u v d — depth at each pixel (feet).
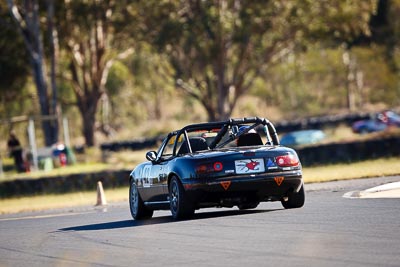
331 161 379.14
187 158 154.61
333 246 104.47
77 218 198.59
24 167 492.95
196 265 98.99
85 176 387.14
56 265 109.81
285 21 646.74
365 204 156.04
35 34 595.88
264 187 152.05
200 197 151.94
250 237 120.26
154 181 167.02
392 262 89.61
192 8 650.02
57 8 610.65
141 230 145.69
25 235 159.02
